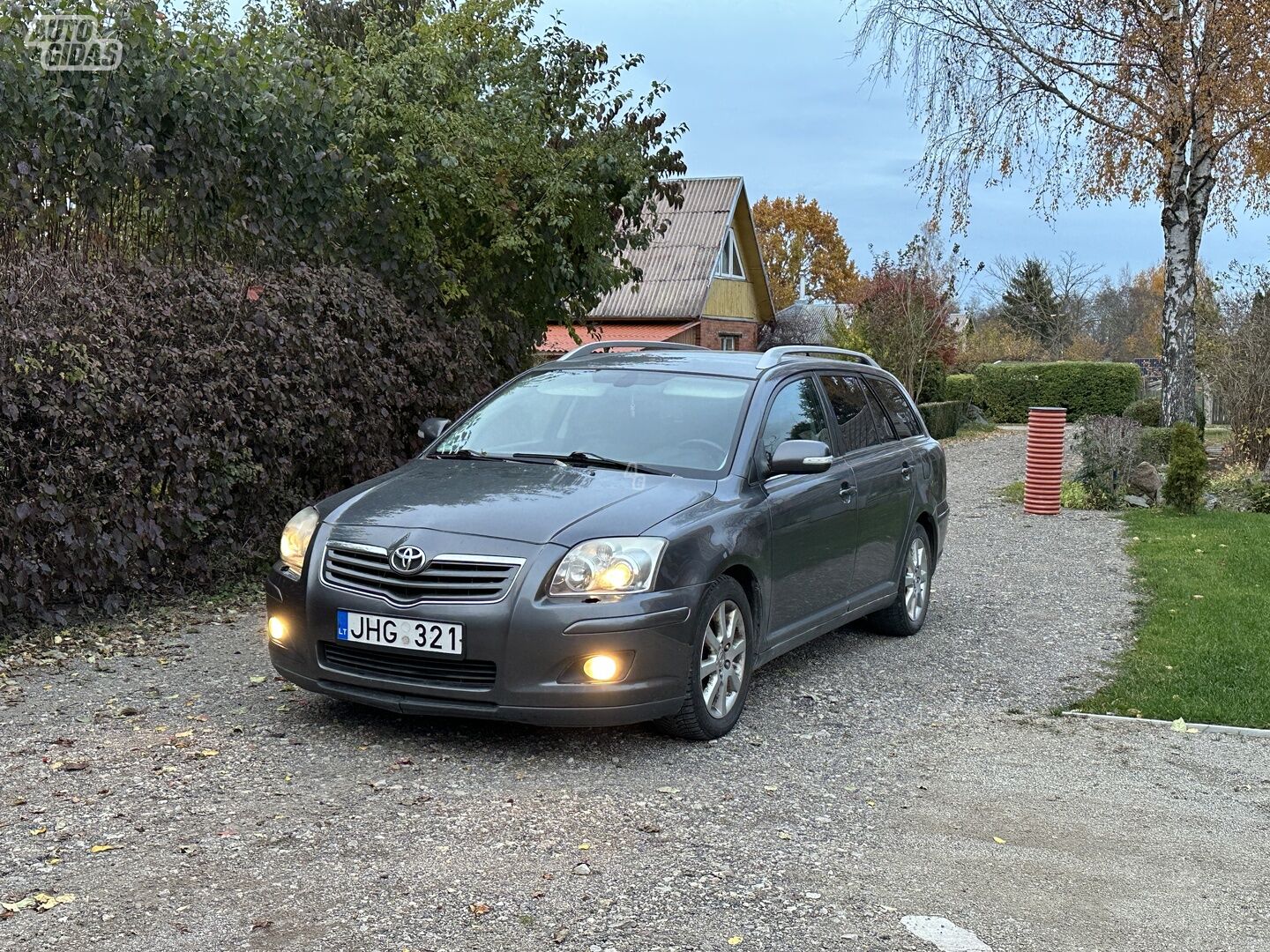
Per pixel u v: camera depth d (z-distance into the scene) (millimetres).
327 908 3447
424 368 9562
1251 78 17625
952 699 6180
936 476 7902
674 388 6164
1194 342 20141
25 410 6359
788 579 5816
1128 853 4156
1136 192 20266
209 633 6996
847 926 3471
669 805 4410
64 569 6738
